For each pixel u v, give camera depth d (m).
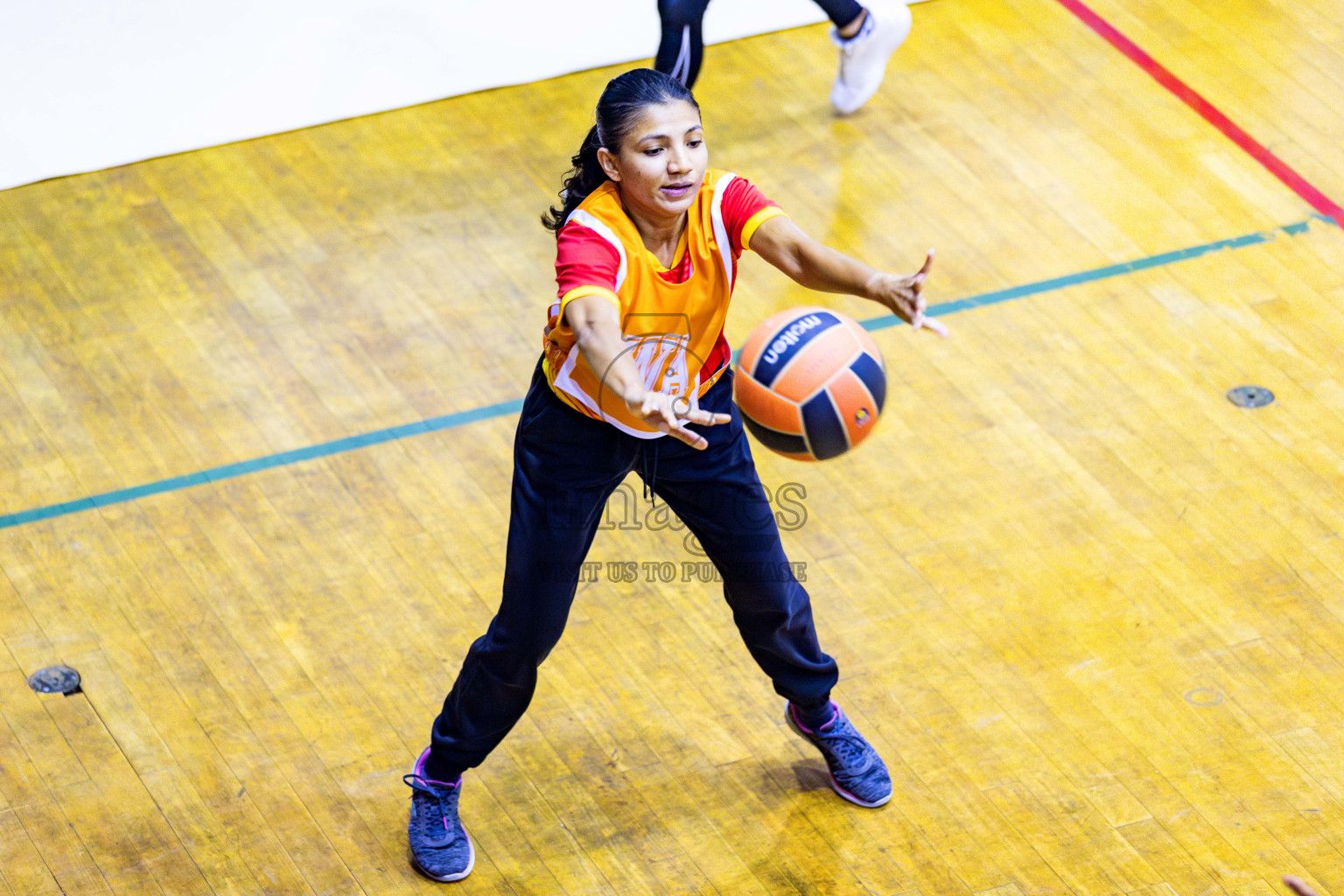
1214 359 7.32
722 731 5.66
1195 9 10.02
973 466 6.75
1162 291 7.73
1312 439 6.89
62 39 9.52
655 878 5.14
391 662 5.88
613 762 5.54
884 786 5.35
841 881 5.12
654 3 9.99
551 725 5.66
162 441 6.82
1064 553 6.35
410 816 5.28
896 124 8.95
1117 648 5.94
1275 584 6.21
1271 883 5.07
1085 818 5.31
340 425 6.93
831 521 6.48
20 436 6.84
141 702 5.70
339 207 8.25
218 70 9.29
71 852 5.17
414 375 7.20
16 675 5.78
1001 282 7.79
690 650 5.96
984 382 7.18
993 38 9.70
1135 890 5.06
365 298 7.64
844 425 4.44
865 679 5.82
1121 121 9.02
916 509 6.55
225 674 5.82
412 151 8.70
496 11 9.83
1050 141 8.84
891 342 7.39
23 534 6.37
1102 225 8.20
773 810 5.37
